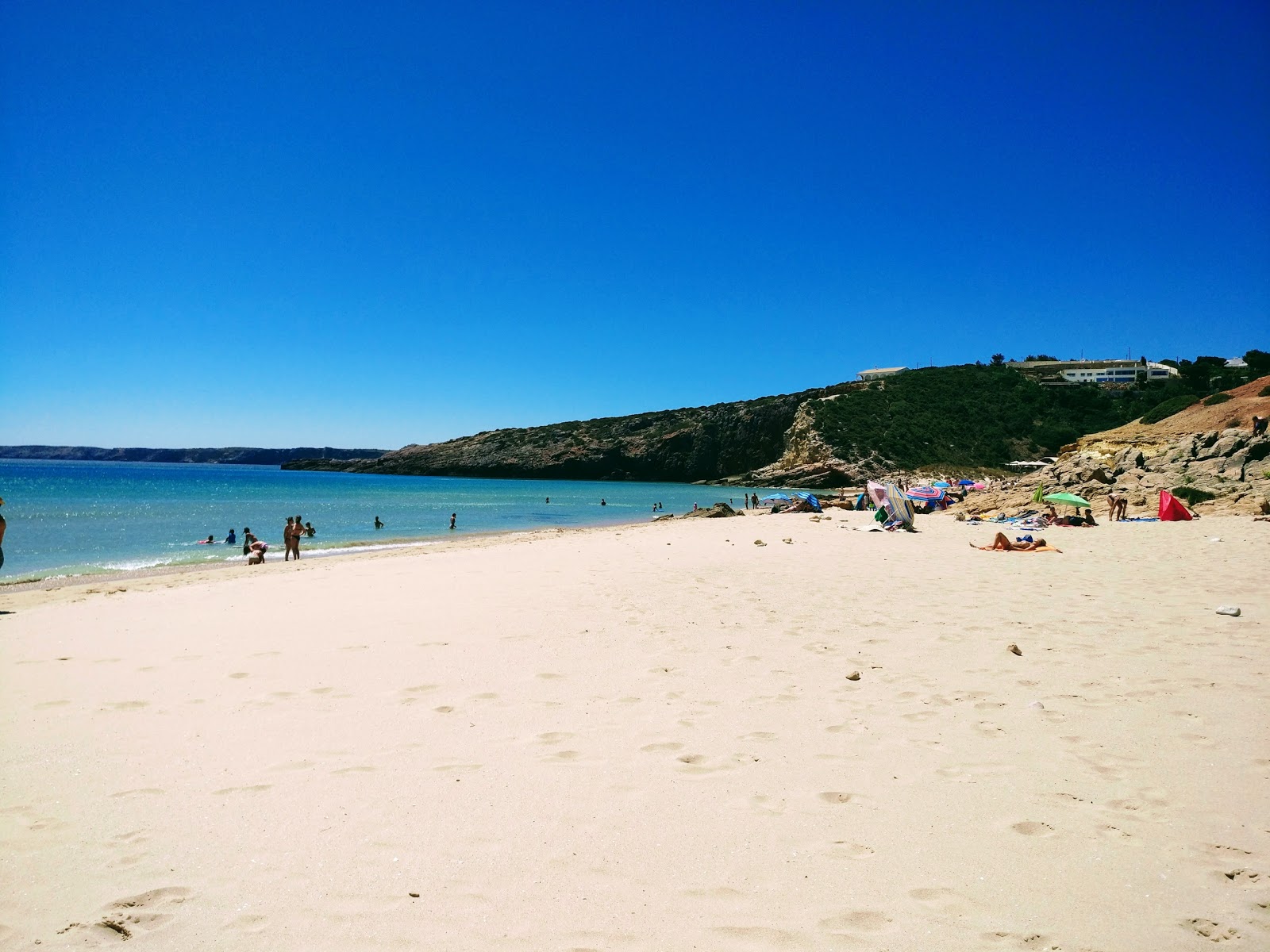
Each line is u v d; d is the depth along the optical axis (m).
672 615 8.62
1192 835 3.42
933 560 14.36
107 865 3.17
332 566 15.11
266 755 4.37
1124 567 12.67
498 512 46.78
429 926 2.74
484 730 4.82
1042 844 3.34
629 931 2.71
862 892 2.97
